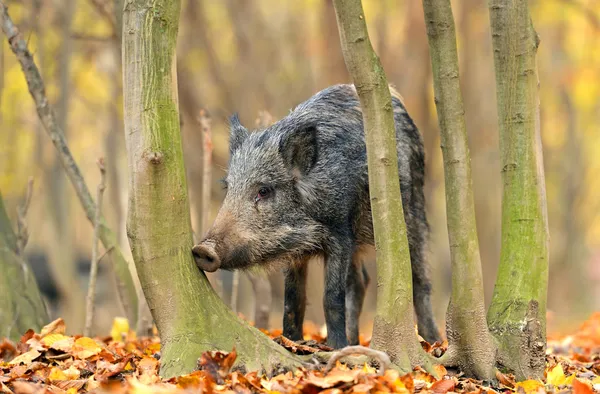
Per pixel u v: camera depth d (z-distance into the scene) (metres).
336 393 8.23
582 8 32.88
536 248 10.27
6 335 12.86
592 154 54.56
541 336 10.19
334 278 11.96
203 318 9.53
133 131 9.32
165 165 9.34
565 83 41.38
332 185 11.99
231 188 11.79
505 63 10.31
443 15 9.67
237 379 8.78
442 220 41.44
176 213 9.49
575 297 48.66
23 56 13.45
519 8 10.18
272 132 12.20
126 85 9.36
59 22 26.61
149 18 9.26
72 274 25.00
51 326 11.98
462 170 9.80
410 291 9.57
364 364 9.25
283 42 33.75
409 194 12.71
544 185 10.45
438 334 13.17
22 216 13.91
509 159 10.38
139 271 9.53
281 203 11.80
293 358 9.59
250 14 31.67
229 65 34.41
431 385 9.07
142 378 9.06
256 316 16.06
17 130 33.50
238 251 11.41
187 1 30.56
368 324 25.75
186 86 29.30
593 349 14.73
